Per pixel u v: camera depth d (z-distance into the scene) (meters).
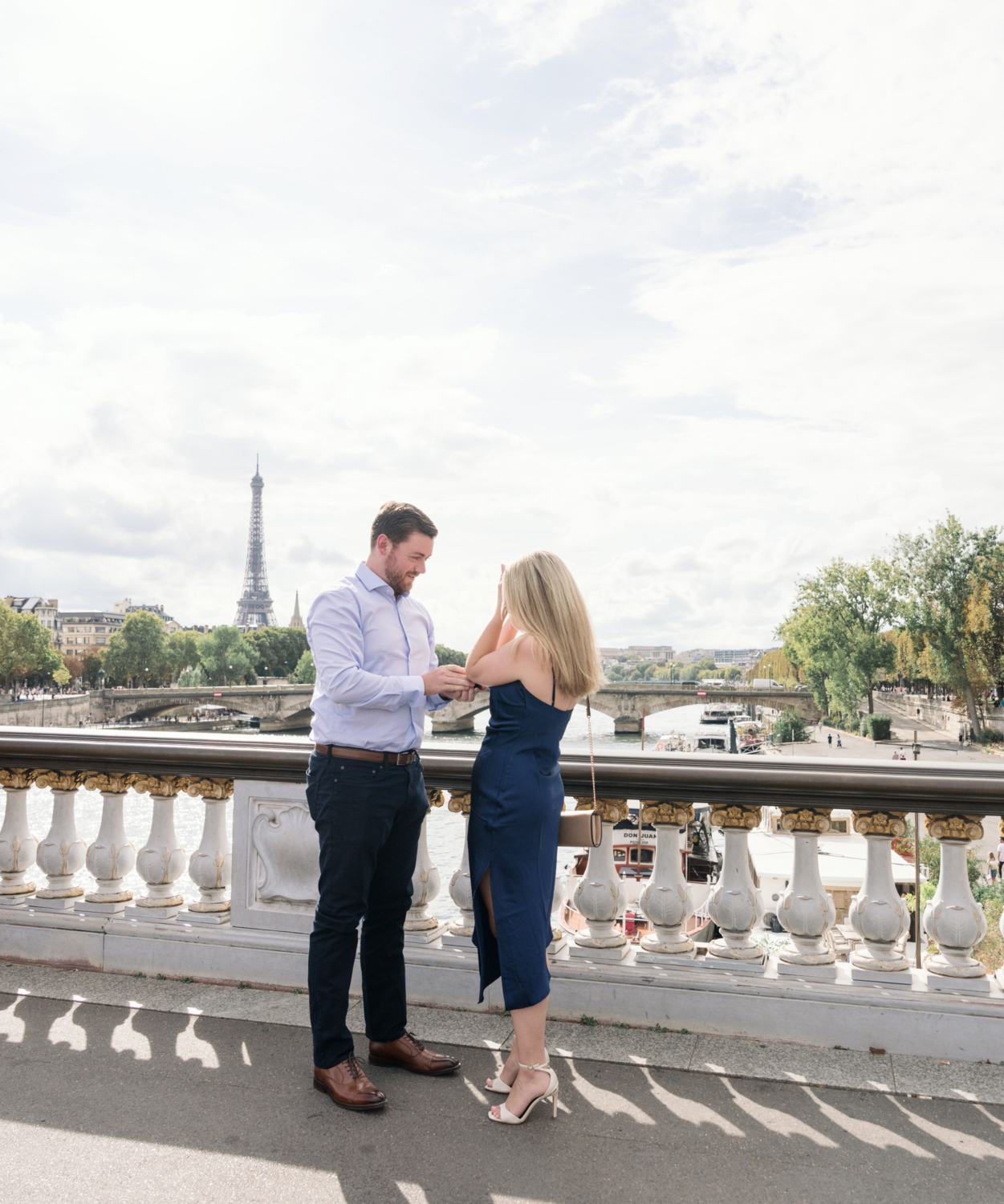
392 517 3.37
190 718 116.62
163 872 4.42
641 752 3.95
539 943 3.12
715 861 18.58
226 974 4.25
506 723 3.21
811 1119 3.04
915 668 76.62
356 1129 2.98
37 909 4.59
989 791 3.43
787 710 85.94
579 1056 3.50
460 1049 3.60
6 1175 2.69
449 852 20.72
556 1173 2.73
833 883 13.76
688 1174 2.73
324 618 3.29
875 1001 3.54
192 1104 3.12
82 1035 3.67
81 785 4.55
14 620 107.19
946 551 72.94
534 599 3.13
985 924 3.54
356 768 3.26
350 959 3.26
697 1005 3.71
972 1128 2.98
